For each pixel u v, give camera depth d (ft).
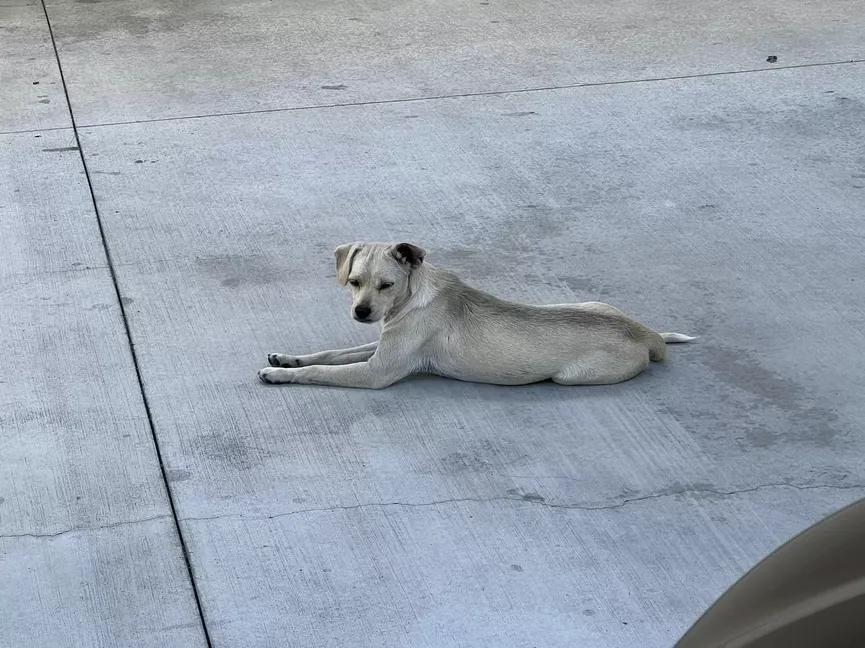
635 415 9.62
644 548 8.53
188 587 8.29
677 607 8.12
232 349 10.38
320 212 12.47
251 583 8.32
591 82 15.60
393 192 12.86
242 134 14.12
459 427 9.52
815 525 4.23
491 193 12.84
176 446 9.36
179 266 11.51
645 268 11.47
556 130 14.25
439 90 15.39
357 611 8.13
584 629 8.00
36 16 18.75
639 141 13.96
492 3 19.51
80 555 8.50
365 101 15.06
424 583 8.30
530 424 9.55
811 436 9.43
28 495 8.96
